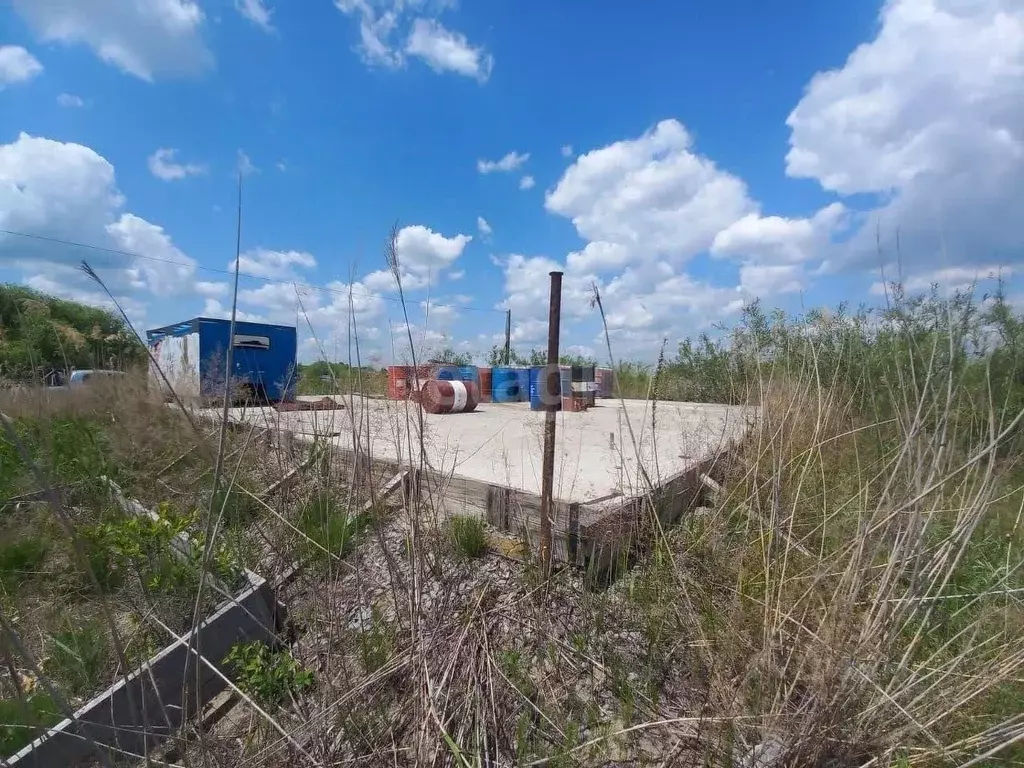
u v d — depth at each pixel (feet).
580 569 11.30
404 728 7.45
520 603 9.77
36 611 10.02
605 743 6.88
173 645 8.93
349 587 10.84
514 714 7.58
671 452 20.86
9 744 7.16
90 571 5.21
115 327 16.49
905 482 7.63
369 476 9.59
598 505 11.89
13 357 13.41
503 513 13.10
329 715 7.54
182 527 10.66
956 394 7.52
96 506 13.42
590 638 9.15
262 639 10.03
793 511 9.05
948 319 6.86
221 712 8.82
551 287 10.96
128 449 14.61
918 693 6.70
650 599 9.90
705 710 7.27
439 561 10.89
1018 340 8.82
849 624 6.56
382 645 8.78
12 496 13.33
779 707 6.82
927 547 7.36
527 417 32.30
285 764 6.96
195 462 13.44
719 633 8.32
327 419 14.92
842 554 8.20
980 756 5.67
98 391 15.40
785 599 8.27
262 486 14.01
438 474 13.96
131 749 7.93
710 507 14.88
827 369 14.66
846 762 6.20
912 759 6.21
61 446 14.69
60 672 8.66
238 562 10.85
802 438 12.72
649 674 8.17
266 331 37.17
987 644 7.44
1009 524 9.09
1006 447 8.48
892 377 12.16
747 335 16.80
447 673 7.80
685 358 45.42
